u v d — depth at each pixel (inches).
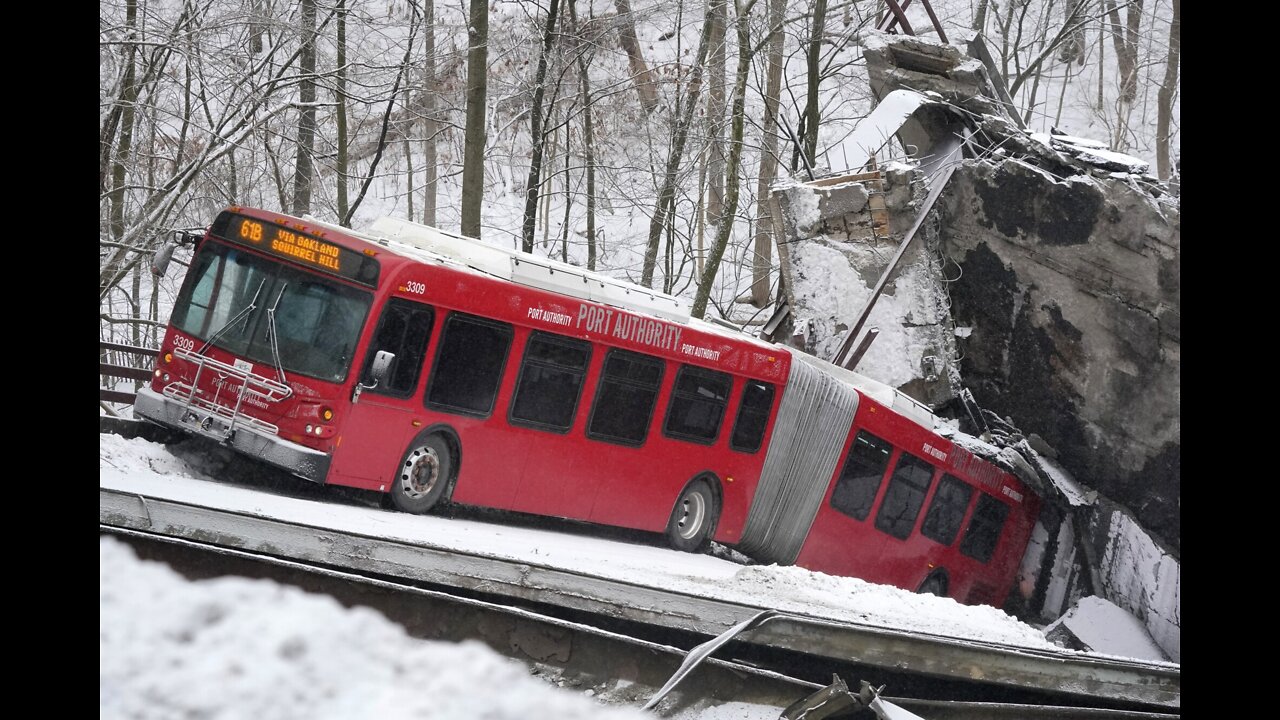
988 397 960.3
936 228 958.4
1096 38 2188.7
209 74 912.3
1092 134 2150.6
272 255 529.0
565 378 603.5
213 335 524.7
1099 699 376.5
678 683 310.7
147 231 883.4
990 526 908.0
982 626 483.8
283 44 980.6
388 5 1173.7
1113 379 906.1
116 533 309.3
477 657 165.3
